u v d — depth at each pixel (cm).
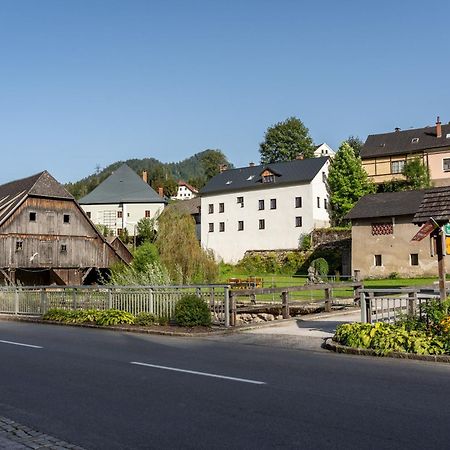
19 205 4750
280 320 1900
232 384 867
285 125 9481
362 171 6469
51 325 2089
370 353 1173
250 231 6625
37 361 1140
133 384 880
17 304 2481
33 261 4800
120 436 603
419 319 1273
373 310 1589
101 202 9094
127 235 8150
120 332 1767
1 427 646
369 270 4856
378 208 4916
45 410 726
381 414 668
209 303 1794
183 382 890
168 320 1833
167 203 9156
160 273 2538
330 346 1272
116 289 2058
